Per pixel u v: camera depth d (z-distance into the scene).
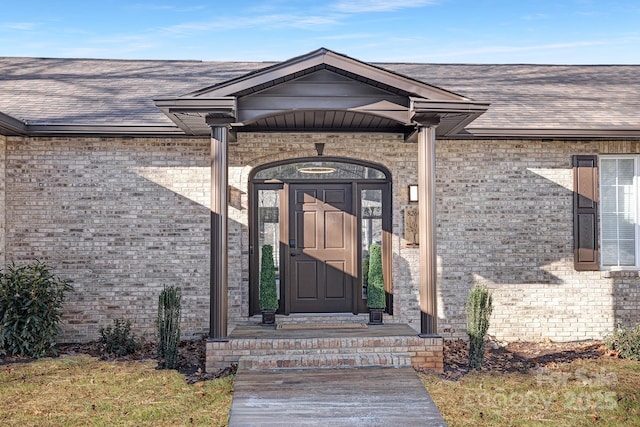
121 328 8.80
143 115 8.78
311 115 7.88
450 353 8.34
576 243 9.16
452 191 9.13
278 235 9.23
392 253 9.12
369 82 7.14
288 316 9.05
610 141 9.23
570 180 9.22
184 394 6.18
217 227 7.21
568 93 10.48
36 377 6.77
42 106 9.12
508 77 11.57
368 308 8.75
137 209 8.91
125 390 6.31
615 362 7.67
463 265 9.13
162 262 8.92
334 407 5.57
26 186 8.77
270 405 5.62
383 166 9.16
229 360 7.20
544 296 9.16
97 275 8.86
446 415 5.54
